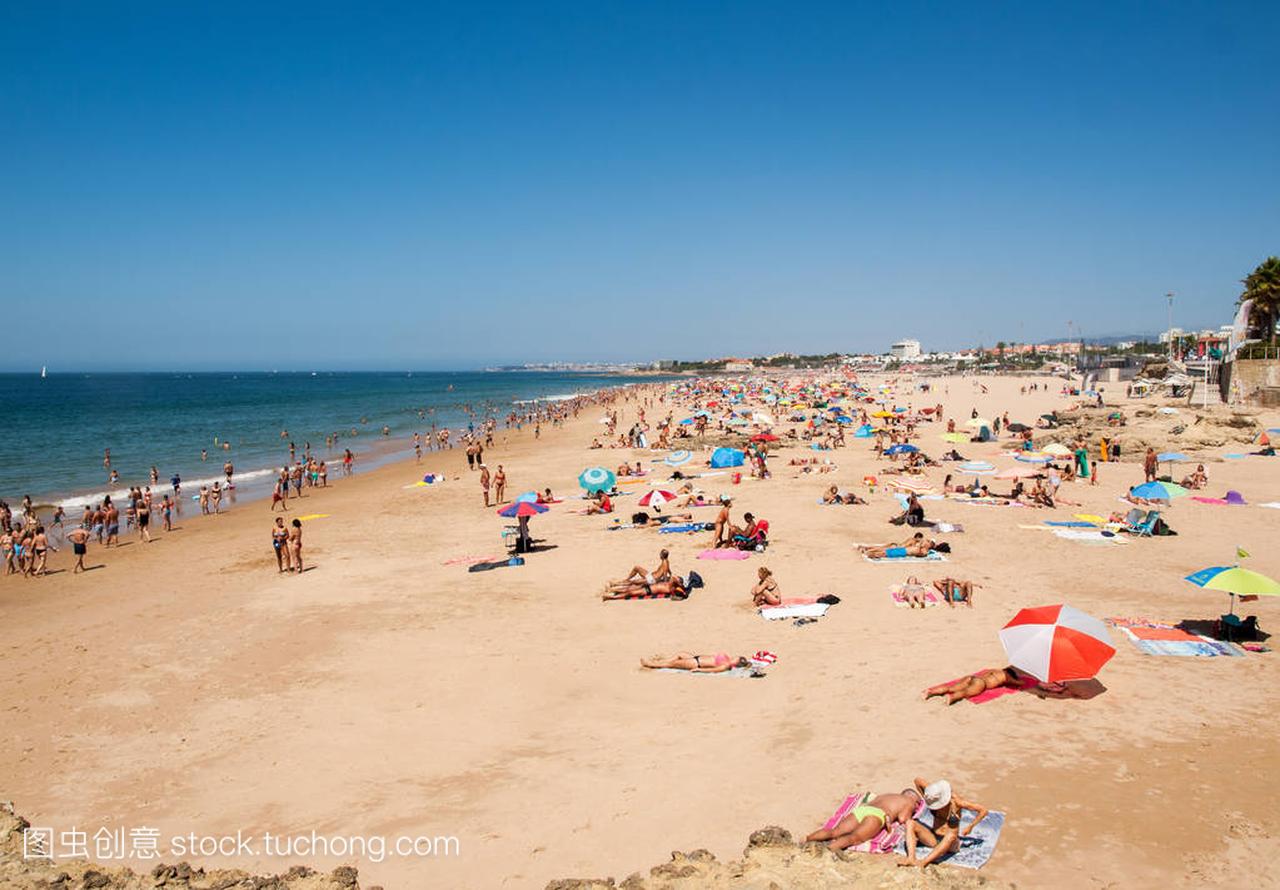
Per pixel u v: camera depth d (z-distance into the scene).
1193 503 24.86
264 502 35.00
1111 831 7.30
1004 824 7.49
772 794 8.44
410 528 26.73
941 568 17.80
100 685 13.24
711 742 9.89
